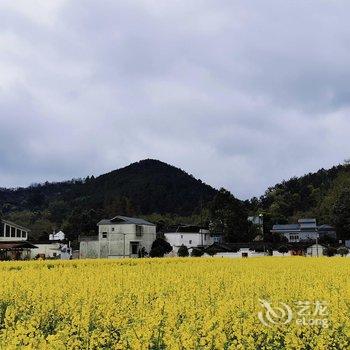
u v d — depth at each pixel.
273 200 143.50
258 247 63.84
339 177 146.25
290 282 18.34
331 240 79.75
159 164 188.62
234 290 16.09
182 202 153.62
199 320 10.78
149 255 68.56
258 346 10.68
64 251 69.88
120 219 70.62
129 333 9.48
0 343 8.55
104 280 19.22
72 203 155.88
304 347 10.59
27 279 19.61
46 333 12.38
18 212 154.25
